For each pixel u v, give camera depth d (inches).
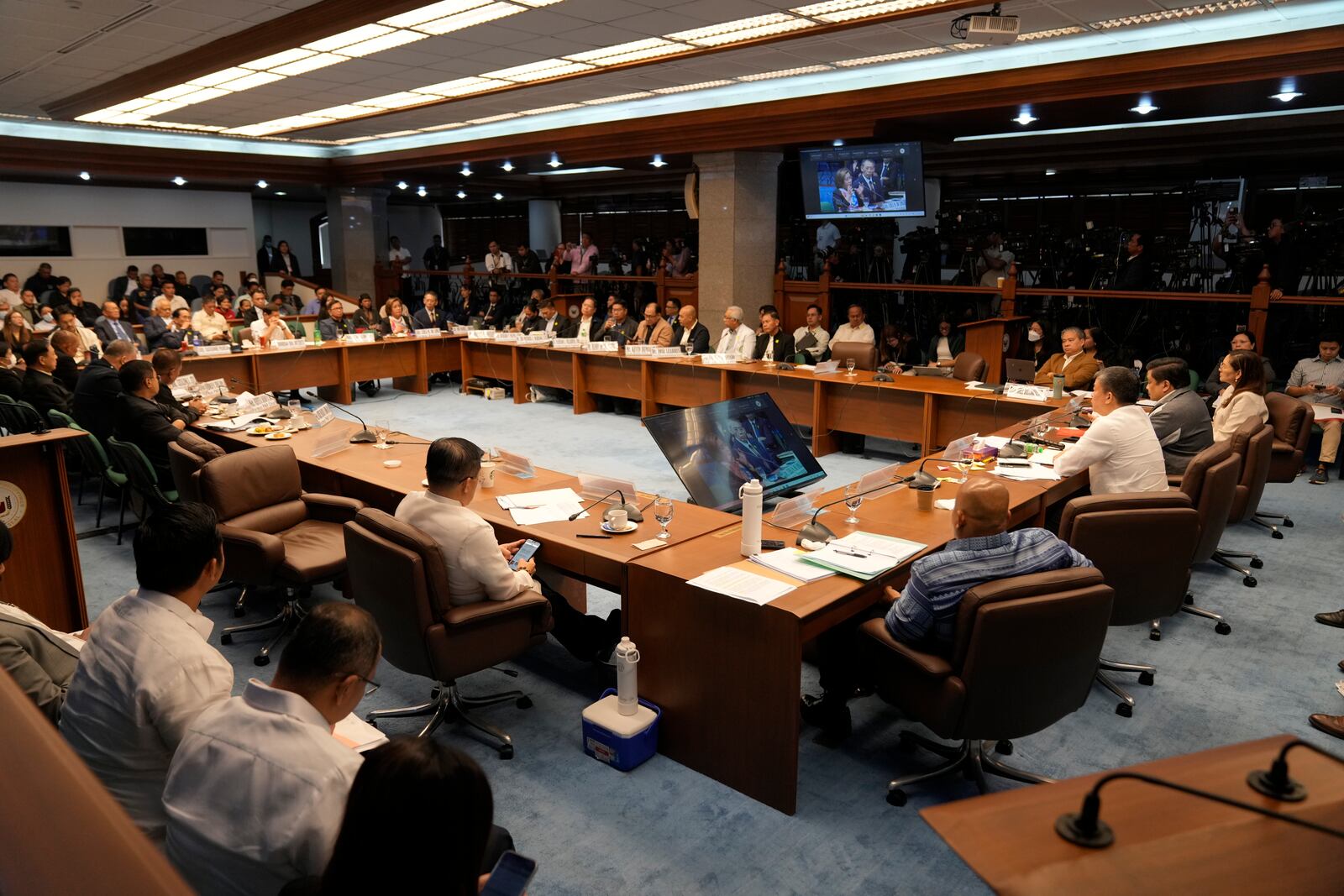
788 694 106.0
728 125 363.3
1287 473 210.7
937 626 104.3
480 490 159.6
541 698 137.3
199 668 78.4
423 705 133.6
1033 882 30.5
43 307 500.7
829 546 124.8
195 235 669.9
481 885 60.1
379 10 223.8
